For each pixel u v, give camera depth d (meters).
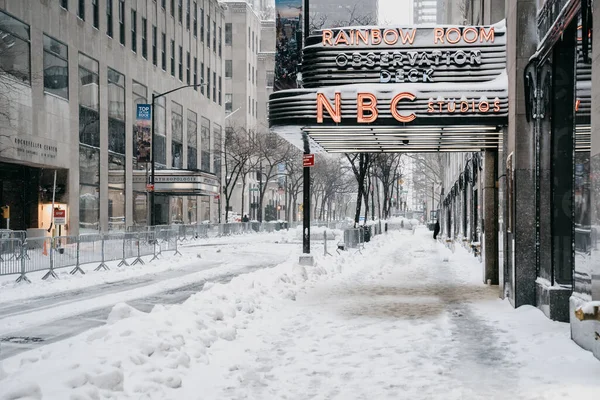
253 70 101.62
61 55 37.84
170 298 15.64
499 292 14.59
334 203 129.00
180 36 60.06
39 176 38.69
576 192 9.68
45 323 12.10
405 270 22.06
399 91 14.34
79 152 40.09
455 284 17.61
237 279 14.08
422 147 18.89
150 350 7.74
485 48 14.41
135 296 16.02
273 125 14.95
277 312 12.41
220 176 67.00
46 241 19.52
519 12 12.53
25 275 19.08
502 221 14.11
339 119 14.52
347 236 30.92
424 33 14.72
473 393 6.82
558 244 11.06
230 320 10.76
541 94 12.08
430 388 7.08
